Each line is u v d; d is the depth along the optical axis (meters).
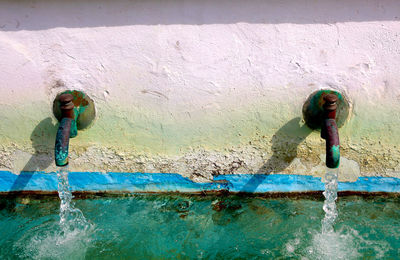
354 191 2.48
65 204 2.43
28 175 2.48
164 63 2.15
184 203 2.46
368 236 2.21
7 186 2.52
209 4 2.01
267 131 2.31
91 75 2.19
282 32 2.06
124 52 2.13
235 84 2.19
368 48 2.09
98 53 2.14
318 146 2.33
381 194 2.47
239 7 2.02
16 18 2.06
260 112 2.26
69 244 2.19
